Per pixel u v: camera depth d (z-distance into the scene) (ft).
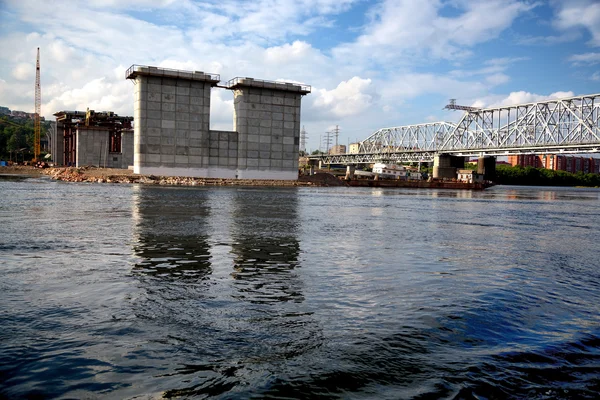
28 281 34.19
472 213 132.57
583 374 20.43
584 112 546.67
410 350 22.43
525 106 626.64
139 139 299.38
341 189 329.72
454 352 22.41
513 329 26.25
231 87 330.34
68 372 19.22
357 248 56.70
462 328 26.00
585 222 111.24
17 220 74.59
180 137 308.60
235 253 49.29
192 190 208.64
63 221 74.84
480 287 36.68
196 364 20.27
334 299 31.68
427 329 25.63
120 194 160.97
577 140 549.13
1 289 31.73
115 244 52.70
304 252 51.93
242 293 32.50
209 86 313.94
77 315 26.45
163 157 305.53
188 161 311.88
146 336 23.39
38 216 81.71
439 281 38.58
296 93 340.80
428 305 30.68
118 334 23.57
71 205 108.17
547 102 589.32
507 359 21.77
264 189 258.57
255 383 18.57
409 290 34.99
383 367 20.39
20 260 42.01
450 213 128.88
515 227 92.89
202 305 29.09
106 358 20.66
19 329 23.97
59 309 27.50
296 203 145.07
